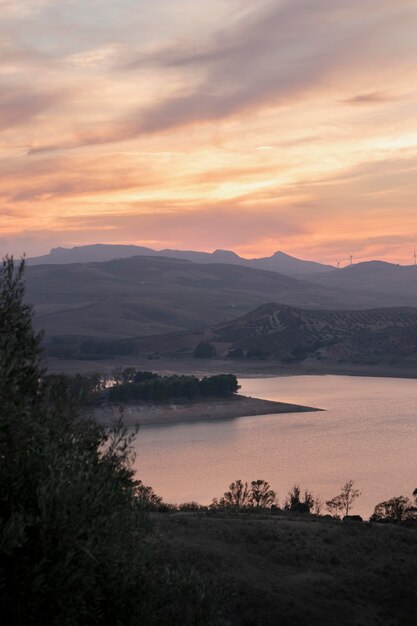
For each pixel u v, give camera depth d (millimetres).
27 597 10672
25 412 12430
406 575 39438
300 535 46781
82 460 13398
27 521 11148
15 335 14406
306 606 33031
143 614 13141
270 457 177375
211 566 34969
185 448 190000
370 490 141875
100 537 12078
